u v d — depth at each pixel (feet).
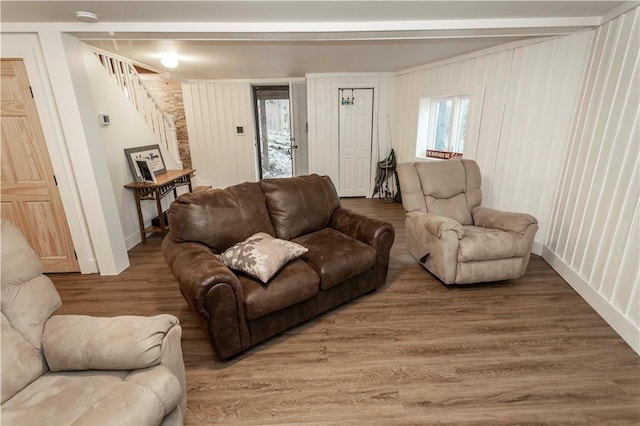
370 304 7.95
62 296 8.48
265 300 6.06
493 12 7.50
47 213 9.15
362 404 5.19
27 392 3.73
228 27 7.94
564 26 8.13
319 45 10.72
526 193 10.68
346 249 7.57
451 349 6.36
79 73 8.30
